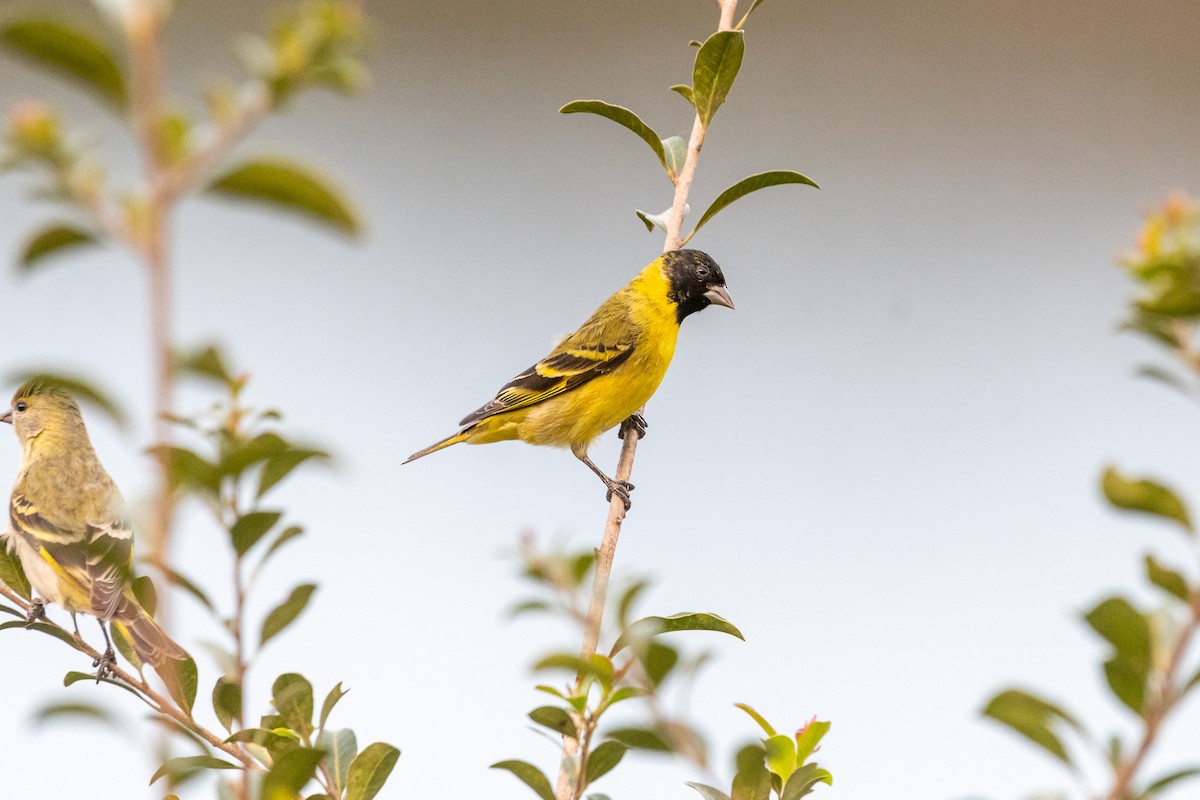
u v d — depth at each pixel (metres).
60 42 4.16
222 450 5.77
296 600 6.59
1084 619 4.74
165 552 4.45
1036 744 5.02
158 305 4.05
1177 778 4.67
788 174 8.82
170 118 4.29
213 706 6.38
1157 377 4.86
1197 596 4.61
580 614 5.71
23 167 4.36
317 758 5.50
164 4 4.17
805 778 6.18
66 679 6.40
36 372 4.37
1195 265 4.65
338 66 4.38
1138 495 4.77
